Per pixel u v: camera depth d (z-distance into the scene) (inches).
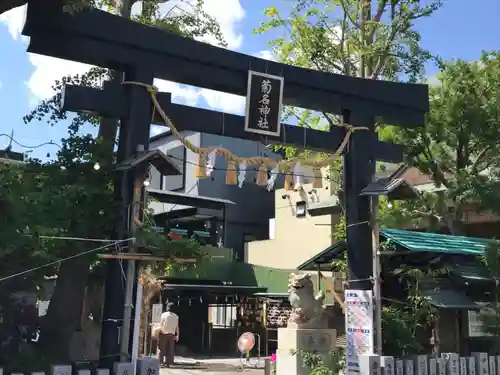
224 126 364.5
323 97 406.6
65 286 317.4
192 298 834.2
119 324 303.4
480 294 460.8
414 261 461.1
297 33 619.8
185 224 979.9
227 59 363.3
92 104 317.1
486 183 537.6
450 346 435.8
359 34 621.0
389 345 406.9
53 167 323.6
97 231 313.1
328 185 830.5
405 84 442.0
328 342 459.5
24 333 311.6
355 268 401.4
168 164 312.7
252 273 887.7
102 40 320.8
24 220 284.7
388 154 428.8
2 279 268.5
